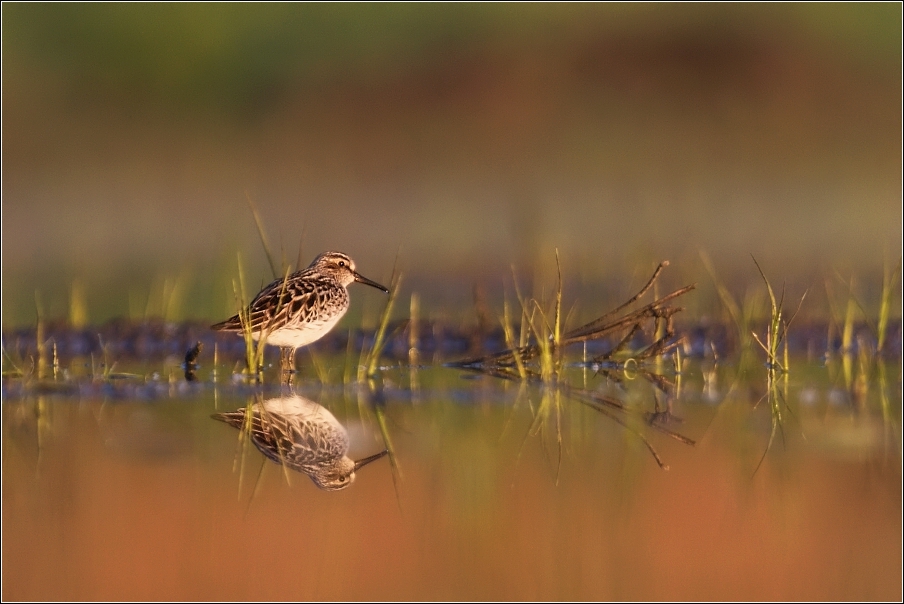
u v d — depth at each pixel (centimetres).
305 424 1060
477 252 2227
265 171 3219
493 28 3434
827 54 3328
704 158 3123
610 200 2770
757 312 1554
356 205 2833
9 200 2970
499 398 1155
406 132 3322
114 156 3297
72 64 3400
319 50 3447
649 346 1337
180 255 2230
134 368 1311
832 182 2919
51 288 1897
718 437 1020
